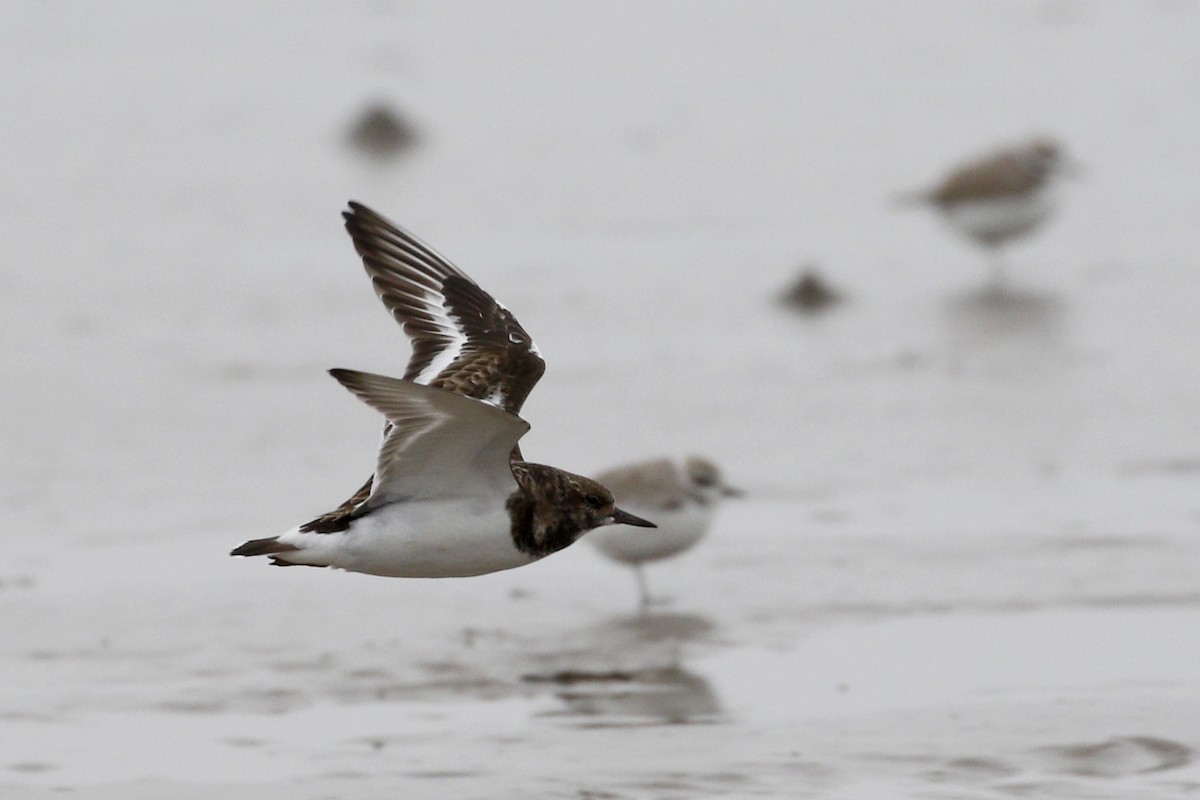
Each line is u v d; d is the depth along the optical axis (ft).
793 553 47.37
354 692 39.14
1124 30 122.11
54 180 93.66
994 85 110.11
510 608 44.45
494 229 84.17
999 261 79.92
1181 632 41.73
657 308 72.33
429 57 122.01
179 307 72.18
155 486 52.65
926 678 39.47
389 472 28.02
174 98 111.65
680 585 45.55
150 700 38.65
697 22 129.49
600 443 56.29
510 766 35.09
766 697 38.63
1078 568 45.78
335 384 62.69
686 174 94.17
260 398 61.05
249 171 95.50
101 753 35.86
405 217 86.28
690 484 44.32
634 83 113.80
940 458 54.90
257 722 37.58
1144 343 67.26
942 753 35.47
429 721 37.60
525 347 32.24
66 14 133.90
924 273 78.64
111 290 74.69
